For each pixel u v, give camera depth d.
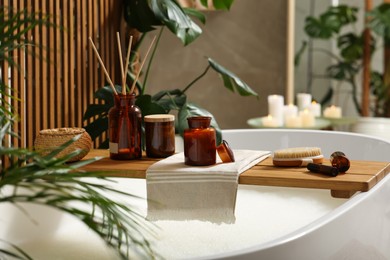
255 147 3.17
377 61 4.25
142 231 2.06
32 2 2.57
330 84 4.32
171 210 1.98
